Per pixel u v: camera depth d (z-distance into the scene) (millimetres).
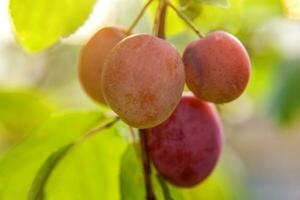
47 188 454
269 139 1460
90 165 450
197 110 384
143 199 392
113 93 319
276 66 759
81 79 380
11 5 402
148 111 318
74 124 436
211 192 565
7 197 455
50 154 437
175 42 602
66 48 805
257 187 1513
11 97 656
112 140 439
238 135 1413
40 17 407
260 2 656
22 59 837
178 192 399
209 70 340
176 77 322
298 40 757
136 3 549
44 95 735
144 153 380
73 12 408
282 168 1520
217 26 412
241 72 342
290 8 388
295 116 762
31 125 674
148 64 318
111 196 462
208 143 382
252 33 677
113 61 320
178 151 378
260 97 797
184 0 398
